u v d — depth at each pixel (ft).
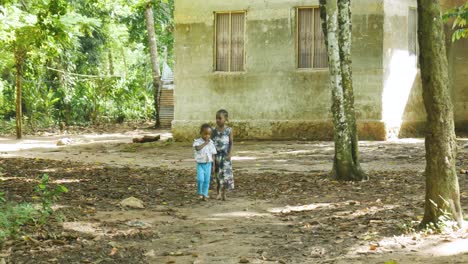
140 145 73.77
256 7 72.74
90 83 122.72
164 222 29.50
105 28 130.21
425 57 24.48
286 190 39.22
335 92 42.86
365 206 32.45
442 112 24.62
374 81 66.90
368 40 67.15
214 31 74.74
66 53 118.93
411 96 71.87
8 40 79.87
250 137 72.90
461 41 74.64
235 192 39.01
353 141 42.75
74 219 29.09
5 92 115.34
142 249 23.99
